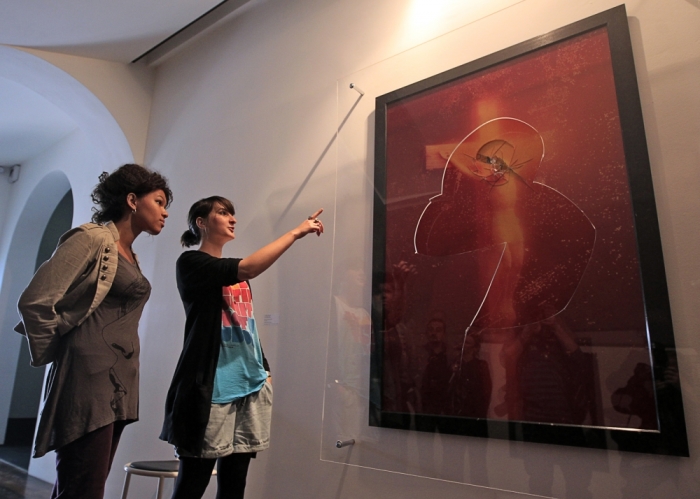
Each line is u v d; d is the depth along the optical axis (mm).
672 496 1191
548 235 1515
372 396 1717
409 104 1948
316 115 2426
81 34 3031
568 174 1518
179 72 3428
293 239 1713
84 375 1249
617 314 1351
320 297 2139
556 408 1388
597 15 1584
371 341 1781
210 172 2908
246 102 2828
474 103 1783
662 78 1434
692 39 1408
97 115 3516
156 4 2809
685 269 1287
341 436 1750
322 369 2049
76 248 1280
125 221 1479
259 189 2568
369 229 1938
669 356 1249
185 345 1605
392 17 2275
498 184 1653
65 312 1271
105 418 1249
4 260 5184
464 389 1556
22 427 5391
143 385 2848
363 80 2143
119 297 1372
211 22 3199
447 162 1791
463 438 1529
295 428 2066
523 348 1483
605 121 1486
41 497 3260
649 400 1256
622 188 1412
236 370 1652
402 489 1679
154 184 1521
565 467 1351
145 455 2695
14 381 5168
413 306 1729
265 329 2299
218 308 1624
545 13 1736
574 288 1435
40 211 5246
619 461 1275
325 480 1906
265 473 2105
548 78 1634
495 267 1594
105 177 1541
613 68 1505
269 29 2852
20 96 4105
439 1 2129
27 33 2959
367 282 1876
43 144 5012
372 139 2033
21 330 1335
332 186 2242
